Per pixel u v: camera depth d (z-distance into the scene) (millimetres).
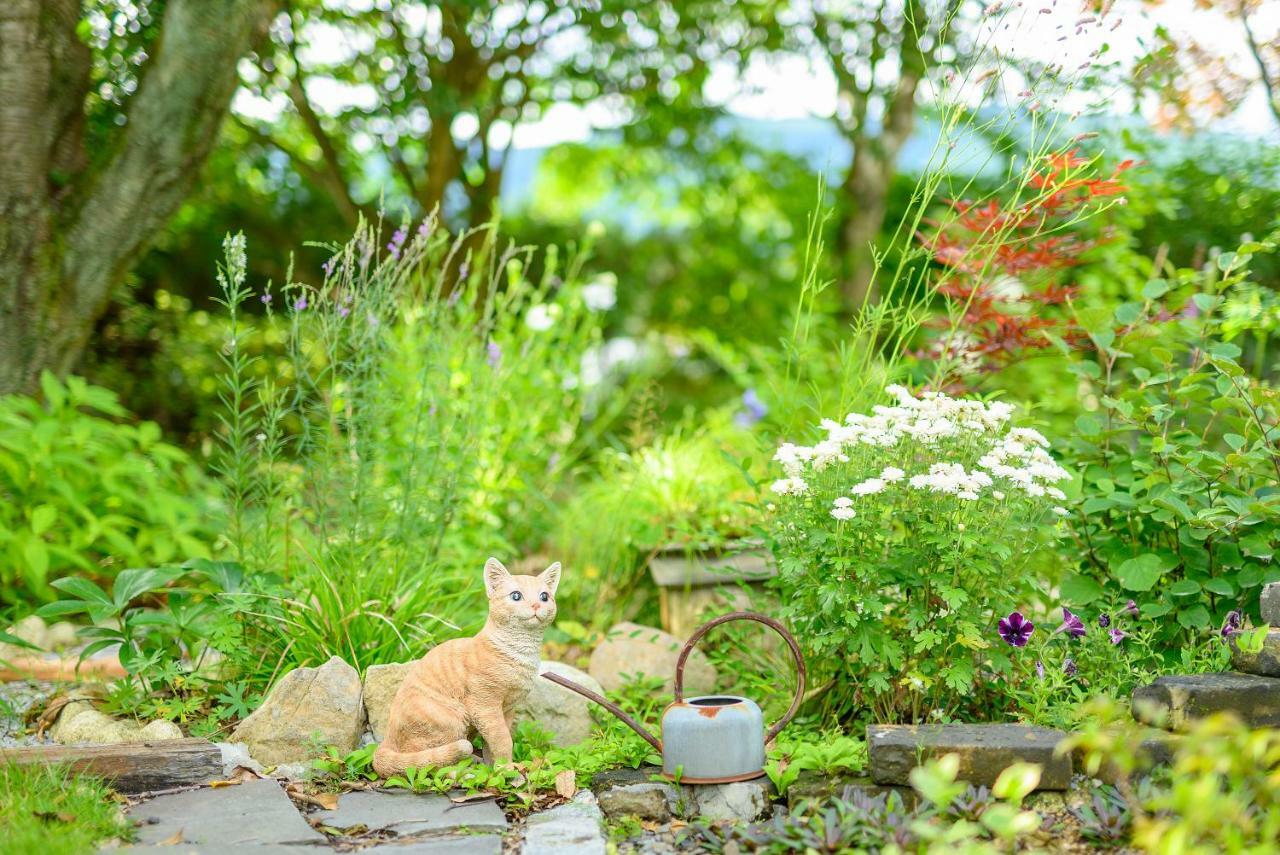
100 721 3693
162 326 8297
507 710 3480
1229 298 4590
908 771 3078
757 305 12500
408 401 5145
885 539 3475
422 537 4586
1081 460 4301
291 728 3555
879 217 11336
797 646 3438
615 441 6242
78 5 5160
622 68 10344
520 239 12031
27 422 4613
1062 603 4152
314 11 9070
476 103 9875
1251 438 3973
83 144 5297
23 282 4934
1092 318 4316
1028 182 4398
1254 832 2629
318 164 10898
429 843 2869
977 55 4188
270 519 4445
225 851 2734
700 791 3223
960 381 4832
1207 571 3918
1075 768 3186
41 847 2607
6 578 4555
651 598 5270
